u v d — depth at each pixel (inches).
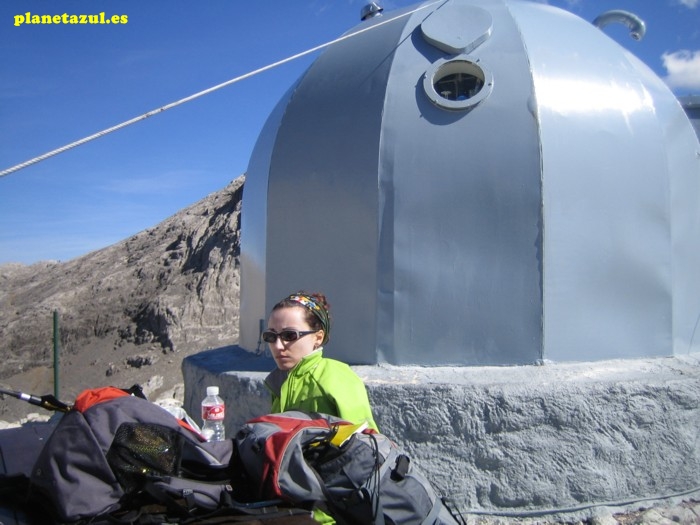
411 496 99.0
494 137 215.6
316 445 99.6
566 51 234.1
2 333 943.7
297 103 256.5
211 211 1104.8
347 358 222.8
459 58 227.8
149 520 86.2
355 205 223.8
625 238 219.0
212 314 852.6
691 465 203.8
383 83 231.8
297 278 238.7
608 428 196.1
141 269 994.1
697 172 244.8
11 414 746.2
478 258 212.5
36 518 91.4
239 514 89.7
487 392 193.5
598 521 189.3
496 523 191.8
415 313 214.7
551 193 211.3
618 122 224.7
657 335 223.5
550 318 210.5
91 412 96.0
